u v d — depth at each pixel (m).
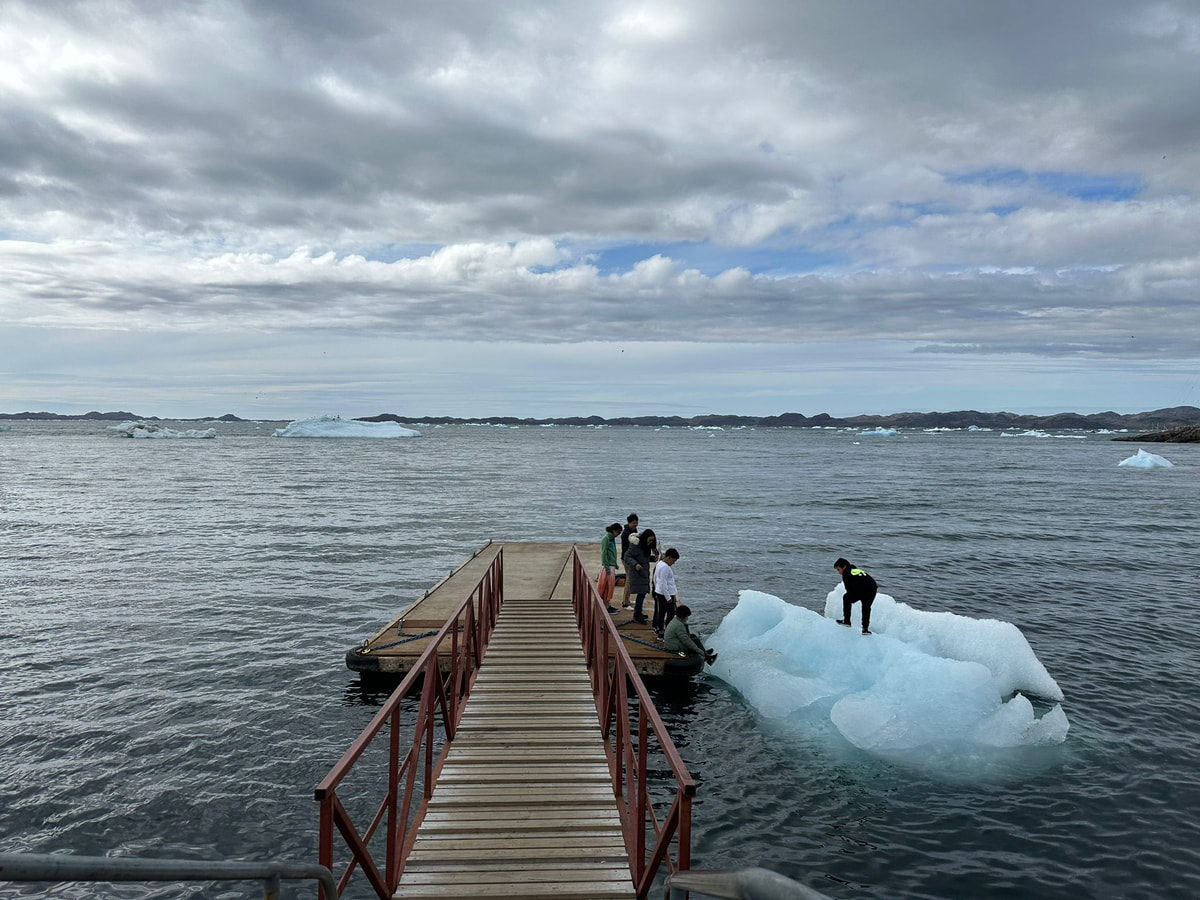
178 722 11.41
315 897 7.37
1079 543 30.80
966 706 10.87
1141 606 19.67
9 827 8.48
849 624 13.19
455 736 8.17
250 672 13.77
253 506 43.19
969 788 9.45
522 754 7.69
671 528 34.94
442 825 6.22
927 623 13.80
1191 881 7.60
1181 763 10.11
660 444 182.12
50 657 14.66
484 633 11.66
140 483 59.47
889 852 8.11
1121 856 8.03
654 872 4.99
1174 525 36.91
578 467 86.19
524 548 22.09
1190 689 12.99
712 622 17.78
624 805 6.59
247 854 8.03
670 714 11.72
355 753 4.42
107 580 22.27
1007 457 124.00
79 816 8.70
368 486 58.19
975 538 32.03
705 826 8.60
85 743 10.64
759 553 27.84
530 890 5.29
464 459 103.88
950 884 7.56
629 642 13.05
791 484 62.44
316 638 16.14
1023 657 12.54
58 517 37.41
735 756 10.32
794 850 8.15
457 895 5.21
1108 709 12.01
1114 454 140.38
